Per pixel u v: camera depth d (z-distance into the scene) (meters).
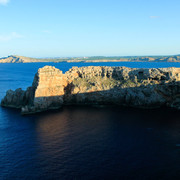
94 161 49.34
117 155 52.12
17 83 179.62
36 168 46.59
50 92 100.50
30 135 66.19
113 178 42.59
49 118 85.19
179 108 95.44
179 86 94.69
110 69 119.50
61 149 55.84
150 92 97.31
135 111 93.69
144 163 48.28
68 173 44.53
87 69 121.69
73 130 70.56
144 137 63.72
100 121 80.31
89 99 108.69
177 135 65.25
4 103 108.38
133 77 108.38
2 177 43.22
